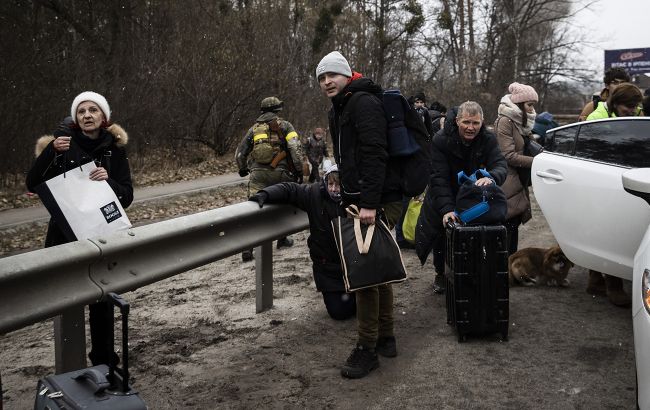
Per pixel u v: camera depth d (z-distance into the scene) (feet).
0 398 9.38
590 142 17.69
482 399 12.11
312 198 15.51
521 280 19.43
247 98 72.69
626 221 16.10
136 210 45.39
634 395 12.20
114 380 7.66
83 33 69.05
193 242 13.66
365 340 13.29
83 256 10.93
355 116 12.92
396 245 13.23
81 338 11.87
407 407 11.82
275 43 81.71
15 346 16.20
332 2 90.48
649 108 21.09
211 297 19.02
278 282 20.24
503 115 20.39
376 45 112.16
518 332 15.61
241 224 15.07
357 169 13.20
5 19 56.49
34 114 53.11
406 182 13.43
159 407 11.92
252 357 14.24
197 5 79.10
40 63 56.03
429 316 16.94
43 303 10.42
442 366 13.65
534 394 12.30
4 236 36.76
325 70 13.37
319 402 12.05
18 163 52.42
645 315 10.32
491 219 14.94
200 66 71.46
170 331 16.05
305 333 15.64
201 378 13.19
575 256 17.58
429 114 28.96
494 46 134.41
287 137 23.67
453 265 14.78
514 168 20.31
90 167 12.35
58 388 7.64
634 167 16.51
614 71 22.68
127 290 11.96
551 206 18.11
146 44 72.79
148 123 65.87
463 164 17.11
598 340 15.03
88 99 12.69
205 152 74.08
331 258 15.72
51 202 12.04
